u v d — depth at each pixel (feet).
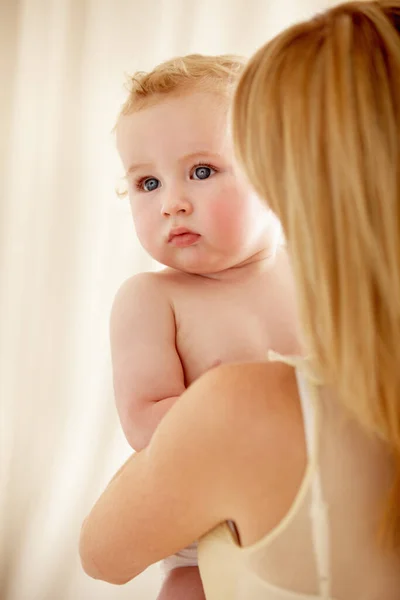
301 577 1.58
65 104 4.91
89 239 4.97
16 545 5.32
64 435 5.16
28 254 5.12
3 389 5.26
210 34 4.60
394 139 1.43
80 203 4.96
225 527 1.71
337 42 1.48
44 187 5.00
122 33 4.76
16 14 5.08
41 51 4.97
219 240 2.46
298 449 1.54
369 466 1.56
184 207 2.44
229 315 2.52
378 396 1.49
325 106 1.46
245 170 1.67
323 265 1.47
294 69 1.52
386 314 1.47
